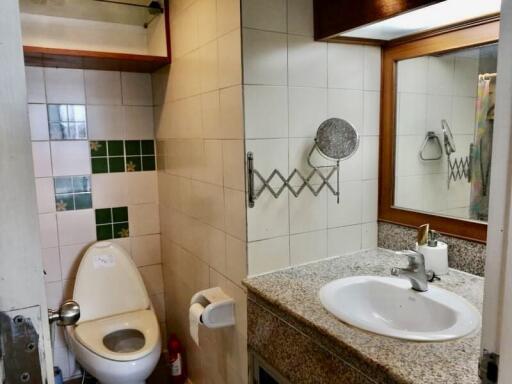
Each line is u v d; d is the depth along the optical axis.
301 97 1.54
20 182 0.48
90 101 2.21
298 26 1.49
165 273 2.46
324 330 1.11
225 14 1.49
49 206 2.17
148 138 2.38
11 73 0.47
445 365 0.93
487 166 1.37
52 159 2.15
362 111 1.68
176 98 2.01
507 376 0.51
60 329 2.25
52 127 2.13
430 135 1.55
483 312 0.55
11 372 0.51
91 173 2.25
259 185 1.49
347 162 1.68
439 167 1.53
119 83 2.27
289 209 1.57
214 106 1.63
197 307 1.63
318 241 1.65
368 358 0.97
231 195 1.57
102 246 2.25
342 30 1.40
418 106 1.58
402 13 1.22
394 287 1.37
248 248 1.51
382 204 1.77
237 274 1.58
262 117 1.47
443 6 1.24
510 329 0.50
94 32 2.17
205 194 1.79
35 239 0.50
